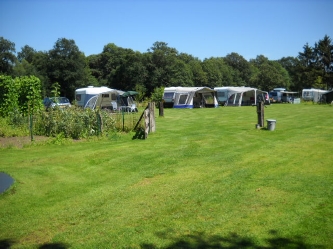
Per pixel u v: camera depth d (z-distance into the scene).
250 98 42.03
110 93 31.53
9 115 16.59
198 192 6.59
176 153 10.23
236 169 8.25
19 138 13.63
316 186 6.71
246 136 13.30
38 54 64.94
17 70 52.66
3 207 6.10
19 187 7.19
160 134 14.24
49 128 14.29
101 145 11.88
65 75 57.22
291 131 14.38
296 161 8.87
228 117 22.88
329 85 64.56
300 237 4.64
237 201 6.02
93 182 7.59
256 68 94.38
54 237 4.91
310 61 66.44
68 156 10.14
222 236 4.73
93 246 4.59
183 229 5.00
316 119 19.98
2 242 4.80
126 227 5.14
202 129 15.95
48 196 6.67
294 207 5.66
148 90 60.75
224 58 89.12
